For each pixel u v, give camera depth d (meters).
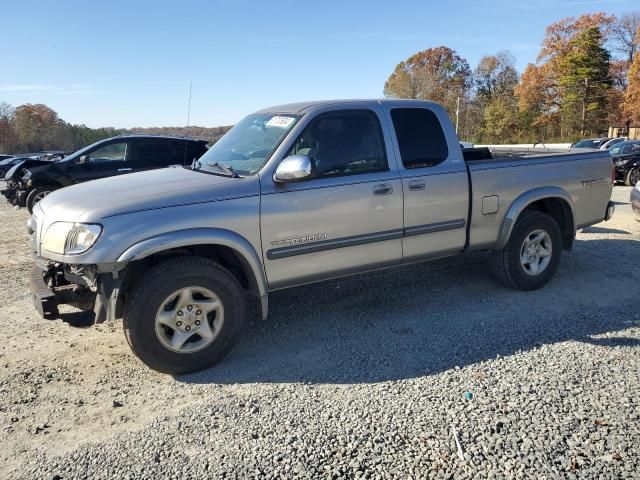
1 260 7.67
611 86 64.81
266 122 4.77
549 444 2.91
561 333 4.44
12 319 5.12
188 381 3.83
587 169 5.92
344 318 4.95
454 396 3.44
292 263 4.29
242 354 4.26
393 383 3.66
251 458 2.87
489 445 2.92
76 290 3.87
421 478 2.67
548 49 70.69
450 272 6.28
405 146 4.80
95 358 4.23
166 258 3.94
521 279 5.48
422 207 4.82
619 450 2.84
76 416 3.38
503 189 5.27
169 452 2.95
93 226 3.63
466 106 89.44
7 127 72.44
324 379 3.78
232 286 4.01
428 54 100.88
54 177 11.54
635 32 66.50
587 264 6.61
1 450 3.03
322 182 4.35
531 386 3.54
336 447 2.94
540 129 72.12
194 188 3.97
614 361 3.88
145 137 12.04
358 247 4.57
